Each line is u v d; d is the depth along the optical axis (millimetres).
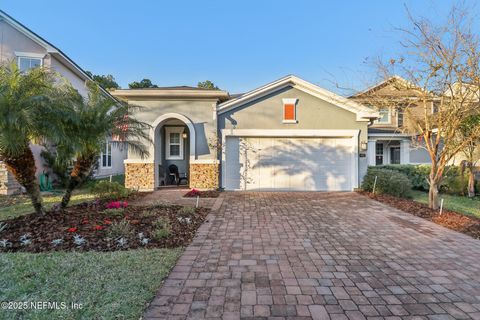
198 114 12031
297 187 12273
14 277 3520
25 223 5941
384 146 19625
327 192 11766
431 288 3555
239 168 12227
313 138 12312
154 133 11898
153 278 3623
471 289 3543
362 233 5945
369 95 9812
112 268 3881
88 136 6930
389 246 5141
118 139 8312
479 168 12141
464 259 4543
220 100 12531
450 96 7836
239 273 3926
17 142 5637
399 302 3209
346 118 12250
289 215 7555
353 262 4375
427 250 4945
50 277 3553
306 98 12195
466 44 7176
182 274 3869
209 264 4230
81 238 4961
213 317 2865
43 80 6574
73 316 2760
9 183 10984
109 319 2740
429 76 7805
